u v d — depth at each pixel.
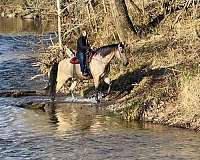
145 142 16.53
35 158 15.16
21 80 29.80
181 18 29.56
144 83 22.62
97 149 15.93
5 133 18.09
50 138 17.33
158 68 23.44
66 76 23.53
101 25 35.56
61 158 15.12
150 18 32.34
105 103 22.50
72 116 20.53
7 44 51.22
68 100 23.66
